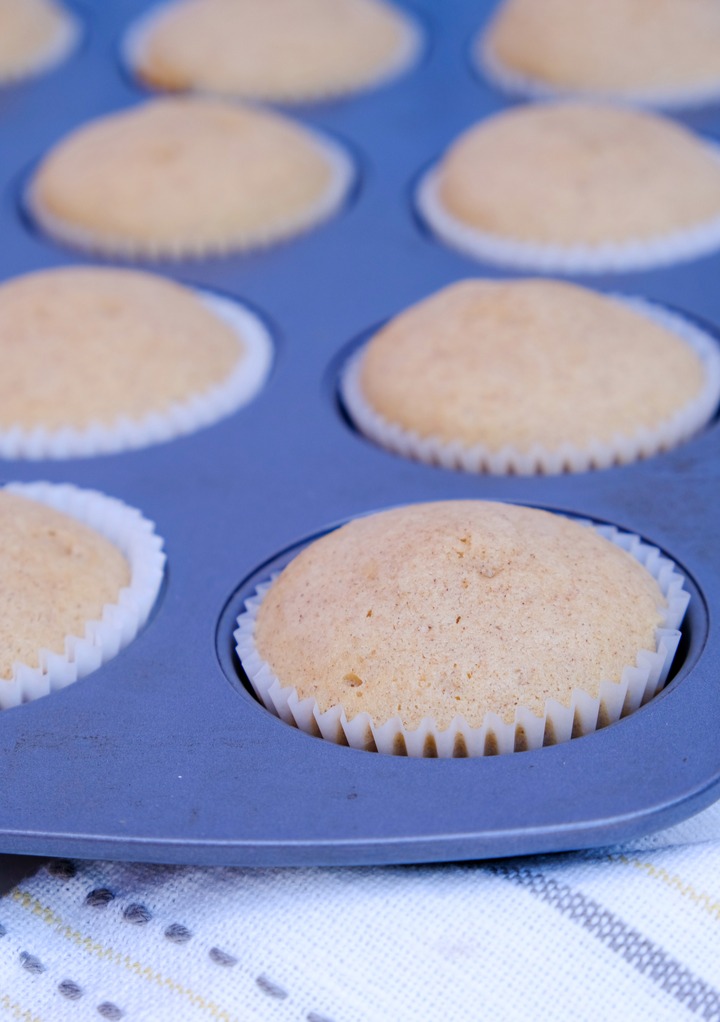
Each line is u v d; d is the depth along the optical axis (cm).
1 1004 36
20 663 39
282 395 46
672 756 36
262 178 53
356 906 36
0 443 45
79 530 41
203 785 36
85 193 53
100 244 53
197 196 52
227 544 41
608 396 44
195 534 42
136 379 46
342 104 60
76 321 46
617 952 35
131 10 69
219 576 41
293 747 37
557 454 43
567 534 39
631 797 36
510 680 37
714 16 60
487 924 35
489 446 44
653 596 39
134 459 44
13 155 58
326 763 37
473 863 36
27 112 61
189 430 46
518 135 53
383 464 43
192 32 62
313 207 54
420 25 66
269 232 53
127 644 40
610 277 50
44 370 46
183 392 46
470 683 37
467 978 35
